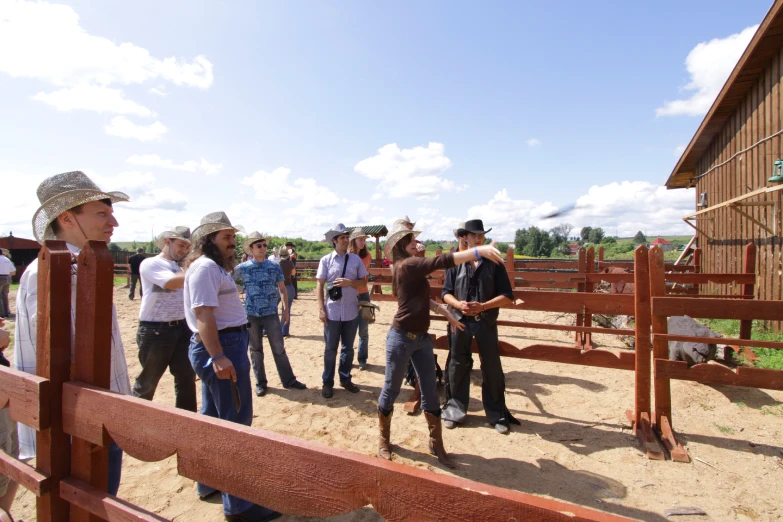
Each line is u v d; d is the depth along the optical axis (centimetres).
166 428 127
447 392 408
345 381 488
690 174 1158
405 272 310
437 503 95
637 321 348
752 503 259
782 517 246
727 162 873
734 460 306
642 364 347
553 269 1120
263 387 482
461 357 395
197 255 264
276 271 499
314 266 2206
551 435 363
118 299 1442
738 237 828
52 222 189
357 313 484
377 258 2020
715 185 943
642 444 332
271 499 111
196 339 262
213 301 246
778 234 680
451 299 392
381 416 330
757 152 757
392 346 317
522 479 297
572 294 396
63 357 151
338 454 104
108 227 195
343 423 401
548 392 464
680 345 494
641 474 296
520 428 379
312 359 642
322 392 482
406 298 313
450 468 314
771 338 641
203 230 264
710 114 872
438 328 876
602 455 325
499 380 382
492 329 380
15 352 178
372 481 100
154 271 328
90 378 147
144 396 340
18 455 205
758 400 402
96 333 146
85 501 142
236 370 260
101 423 139
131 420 132
